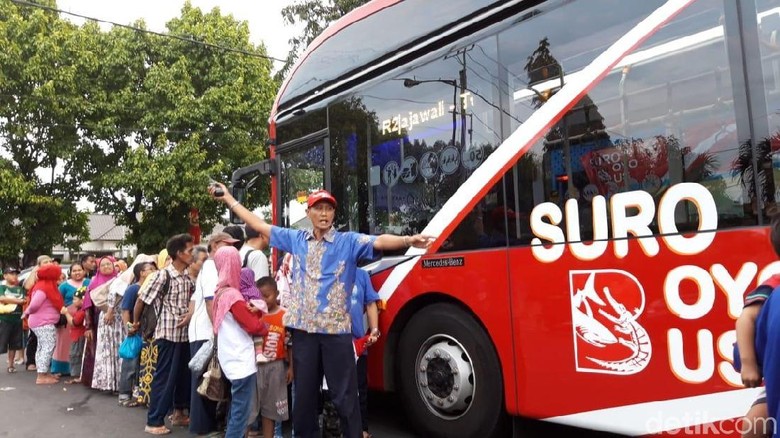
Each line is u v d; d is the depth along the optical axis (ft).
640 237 10.82
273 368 14.82
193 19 60.54
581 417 11.35
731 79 10.03
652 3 11.17
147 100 56.65
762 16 9.80
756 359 7.00
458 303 14.23
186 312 17.95
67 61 56.54
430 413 14.69
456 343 14.19
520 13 13.35
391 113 16.42
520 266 12.63
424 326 14.93
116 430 18.26
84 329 27.30
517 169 12.95
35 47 54.65
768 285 7.14
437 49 15.25
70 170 59.88
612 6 11.75
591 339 11.30
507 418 13.28
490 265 13.24
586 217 11.63
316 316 12.17
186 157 56.13
